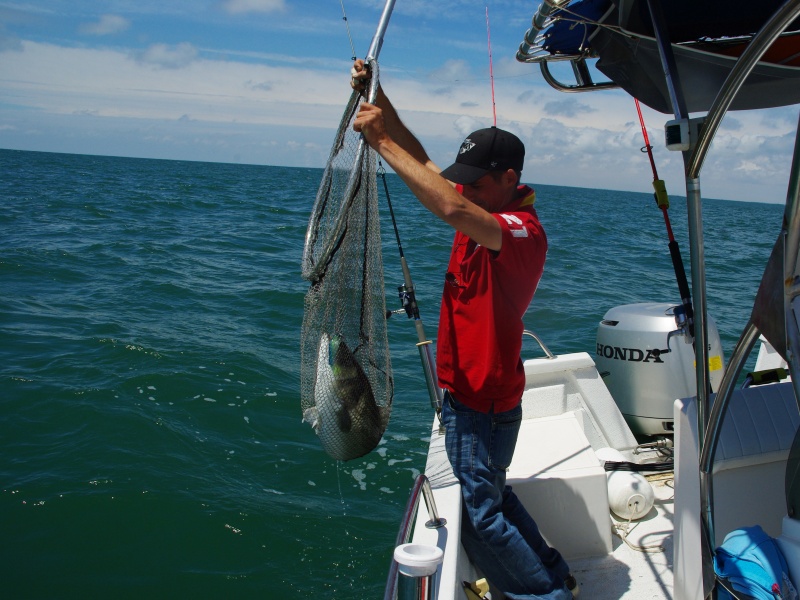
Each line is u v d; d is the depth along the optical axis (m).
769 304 1.65
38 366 7.95
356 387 2.21
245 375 8.00
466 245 2.28
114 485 5.47
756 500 2.20
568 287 13.91
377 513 5.27
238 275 14.46
